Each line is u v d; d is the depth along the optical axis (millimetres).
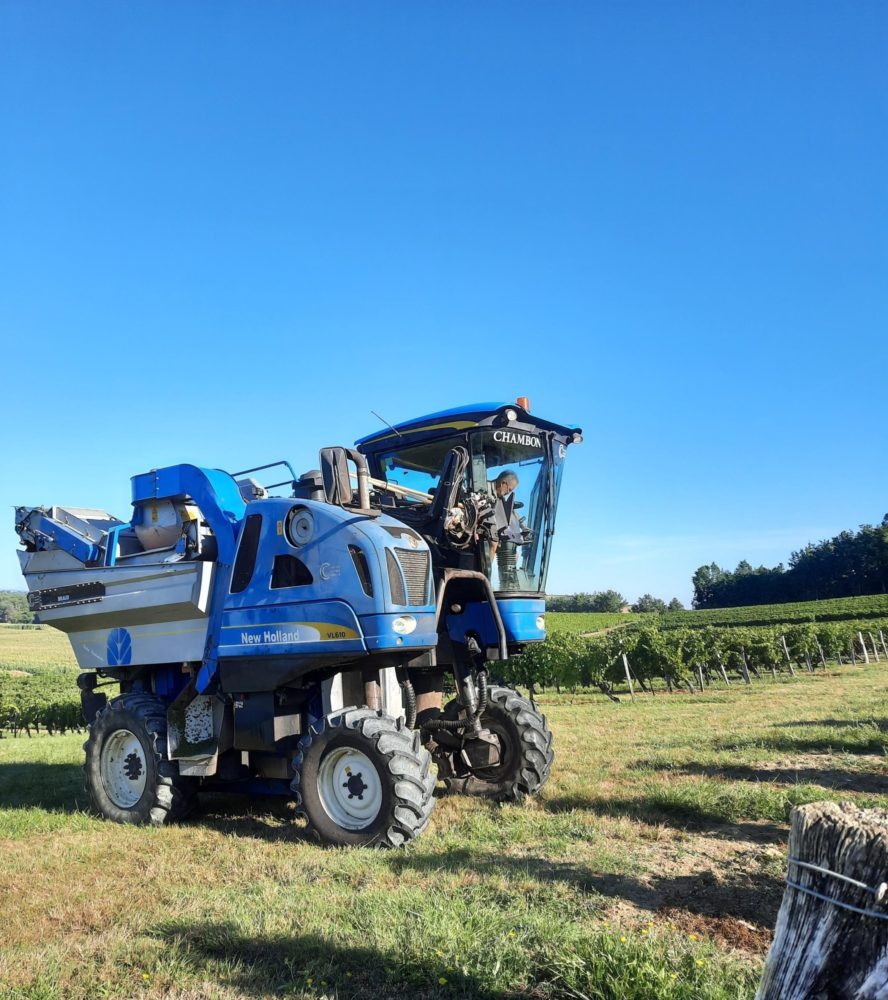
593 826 6266
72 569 8438
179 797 7262
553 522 8164
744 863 5258
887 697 16891
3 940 4270
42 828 7137
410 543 6492
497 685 8125
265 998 3467
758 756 9375
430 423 7891
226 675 6883
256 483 8047
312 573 6496
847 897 1975
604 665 22391
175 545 7746
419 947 3766
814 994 1994
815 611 63094
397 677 7191
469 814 6840
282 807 7906
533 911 4262
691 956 3492
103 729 7801
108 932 4277
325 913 4363
